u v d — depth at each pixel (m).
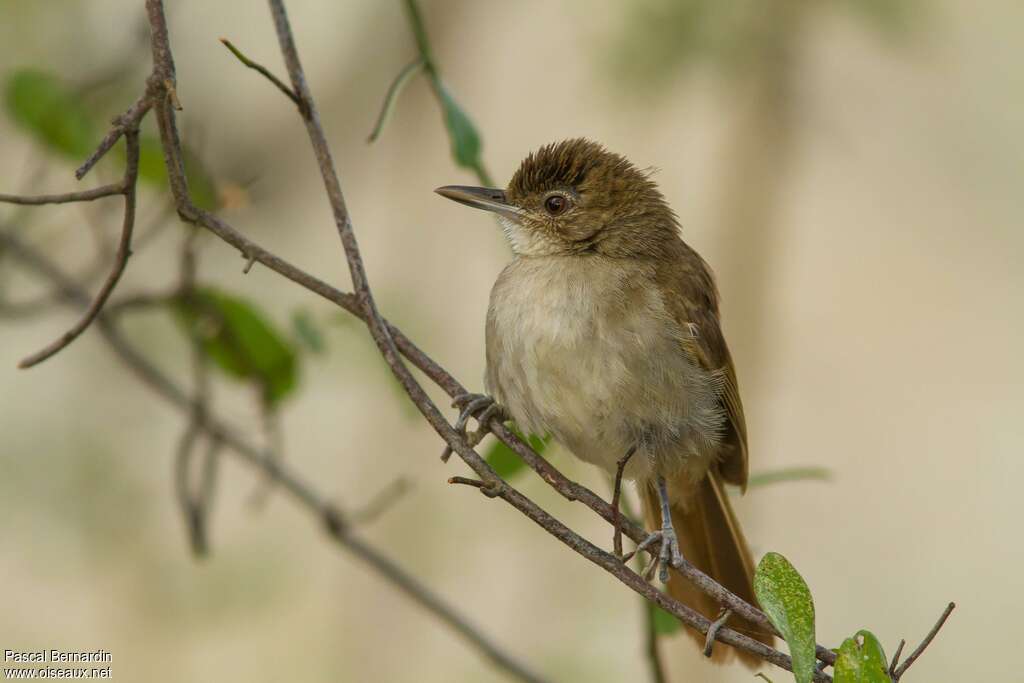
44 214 10.17
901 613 13.51
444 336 11.90
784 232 12.70
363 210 13.05
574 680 11.05
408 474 11.78
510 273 8.73
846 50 13.09
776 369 12.94
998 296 15.39
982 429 14.76
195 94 12.48
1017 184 14.41
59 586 11.80
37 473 11.61
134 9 11.90
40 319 12.03
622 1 11.91
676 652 11.48
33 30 11.64
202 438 10.91
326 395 12.65
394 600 11.80
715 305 8.95
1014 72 13.67
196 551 9.01
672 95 11.98
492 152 14.20
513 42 14.51
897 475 14.38
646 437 8.18
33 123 9.52
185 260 9.16
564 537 6.38
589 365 8.09
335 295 6.85
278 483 10.04
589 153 9.03
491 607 11.69
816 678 6.16
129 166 6.46
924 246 15.27
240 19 13.40
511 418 8.35
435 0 13.28
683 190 13.75
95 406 11.83
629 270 8.50
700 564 9.01
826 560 13.82
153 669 12.04
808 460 14.42
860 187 15.27
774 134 12.46
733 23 11.80
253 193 11.75
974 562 13.75
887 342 15.18
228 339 9.41
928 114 13.88
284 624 12.15
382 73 13.04
